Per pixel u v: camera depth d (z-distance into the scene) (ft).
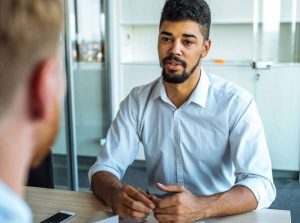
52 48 1.11
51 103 1.14
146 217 3.83
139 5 12.94
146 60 14.23
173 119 5.10
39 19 1.07
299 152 12.21
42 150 1.22
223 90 5.00
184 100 4.99
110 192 4.23
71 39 10.76
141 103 5.28
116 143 5.25
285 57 12.59
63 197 4.41
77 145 11.92
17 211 1.06
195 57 4.74
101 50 13.01
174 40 4.66
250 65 12.10
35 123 1.14
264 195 4.25
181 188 3.87
